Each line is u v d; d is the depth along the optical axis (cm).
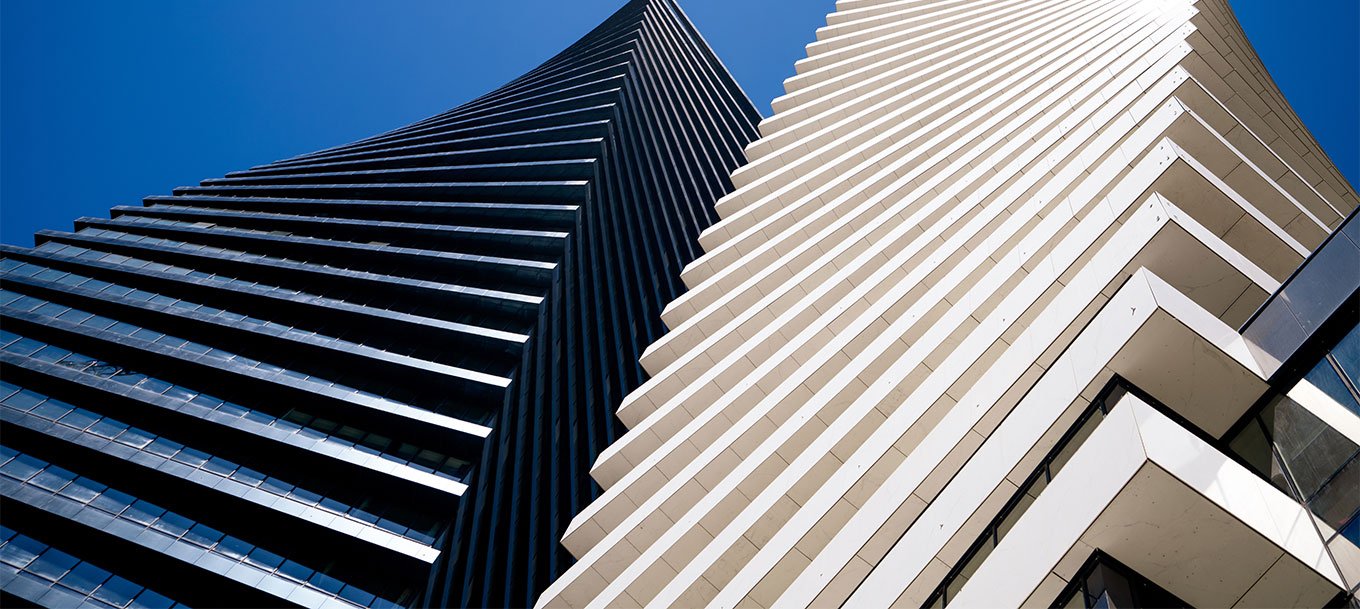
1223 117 2822
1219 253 1780
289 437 5509
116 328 6856
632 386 5978
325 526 4841
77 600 4503
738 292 4344
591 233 8875
